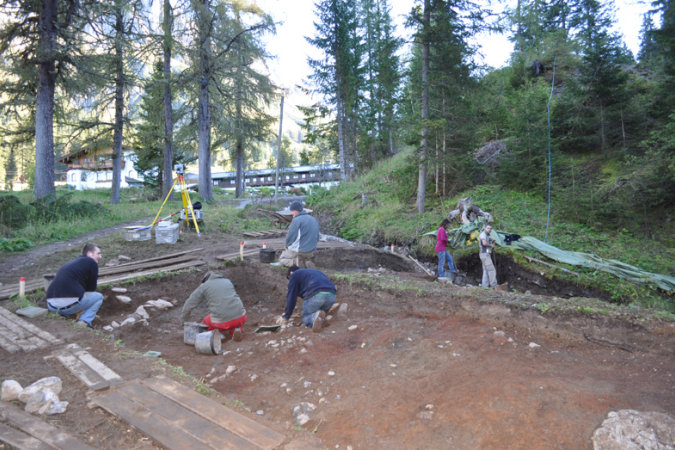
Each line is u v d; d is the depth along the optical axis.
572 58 17.72
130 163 39.62
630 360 3.91
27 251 9.28
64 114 17.77
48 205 13.27
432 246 12.24
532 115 13.90
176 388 3.24
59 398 3.02
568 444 2.53
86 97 17.00
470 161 15.28
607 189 11.23
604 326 4.46
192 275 8.13
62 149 21.27
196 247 10.77
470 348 4.17
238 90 22.92
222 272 8.54
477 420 2.82
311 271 5.70
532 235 11.33
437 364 3.85
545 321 4.80
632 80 14.64
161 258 9.28
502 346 4.21
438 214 14.30
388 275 8.46
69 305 5.08
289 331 5.41
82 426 2.68
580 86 13.94
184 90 22.58
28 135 17.61
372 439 2.74
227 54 22.39
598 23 23.86
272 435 2.64
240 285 8.30
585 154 14.12
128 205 19.80
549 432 2.63
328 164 41.81
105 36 15.65
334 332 5.15
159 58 21.33
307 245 7.65
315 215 19.47
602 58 13.10
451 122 14.45
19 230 11.06
